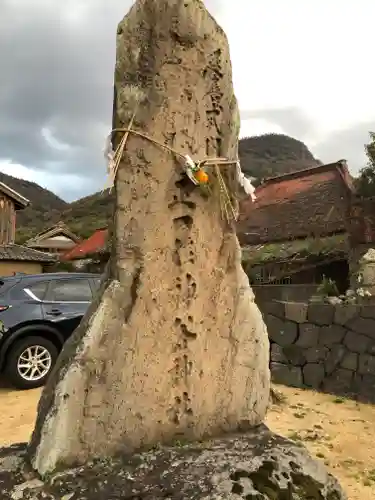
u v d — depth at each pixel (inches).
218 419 106.8
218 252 109.7
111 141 104.4
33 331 303.9
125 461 92.3
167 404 101.4
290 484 89.3
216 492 82.0
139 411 98.1
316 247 627.8
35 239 1446.9
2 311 303.0
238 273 111.8
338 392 275.6
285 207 775.1
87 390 93.6
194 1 107.7
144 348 99.3
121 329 97.4
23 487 85.4
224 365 108.1
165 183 104.0
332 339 284.5
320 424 225.8
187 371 103.7
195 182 103.2
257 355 111.4
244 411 109.5
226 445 99.4
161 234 103.3
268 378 113.1
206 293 107.2
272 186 878.4
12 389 300.7
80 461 91.8
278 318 312.7
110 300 98.2
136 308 99.2
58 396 92.0
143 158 103.0
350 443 202.1
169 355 102.2
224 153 110.1
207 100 108.8
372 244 502.6
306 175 861.8
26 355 302.0
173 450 96.6
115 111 105.0
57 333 308.5
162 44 105.0
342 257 592.4
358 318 273.9
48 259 855.1
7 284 316.8
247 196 118.0
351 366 272.8
